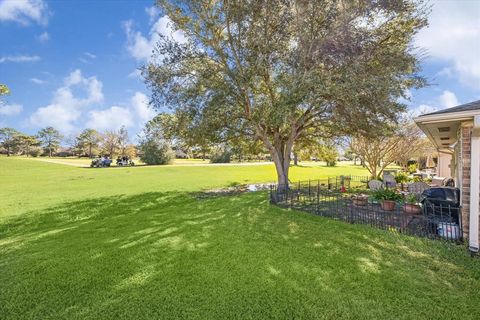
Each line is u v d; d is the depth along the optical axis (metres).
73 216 8.28
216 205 9.47
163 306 3.16
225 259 4.51
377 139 11.76
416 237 5.46
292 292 3.41
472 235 4.76
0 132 65.38
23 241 5.80
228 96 10.86
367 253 4.68
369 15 9.98
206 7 11.13
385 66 9.99
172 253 4.83
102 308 3.15
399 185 13.51
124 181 18.64
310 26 10.26
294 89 8.98
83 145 66.69
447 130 7.08
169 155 40.03
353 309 3.03
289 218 7.32
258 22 10.80
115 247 5.20
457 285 3.52
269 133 14.03
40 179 20.67
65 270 4.17
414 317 2.88
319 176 23.48
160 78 10.98
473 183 4.81
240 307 3.12
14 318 2.99
